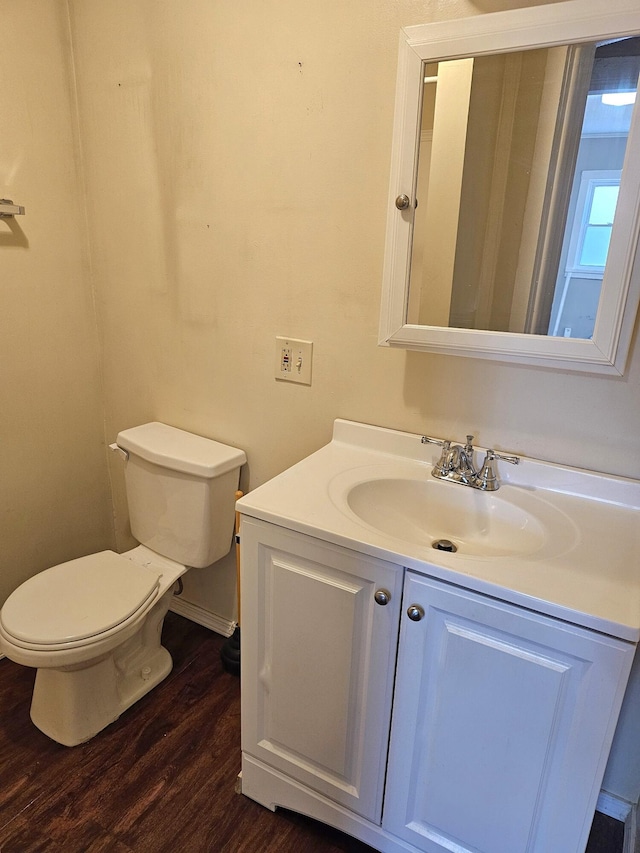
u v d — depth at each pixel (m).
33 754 1.50
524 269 1.12
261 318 1.55
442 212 1.14
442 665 1.03
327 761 1.25
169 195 1.61
